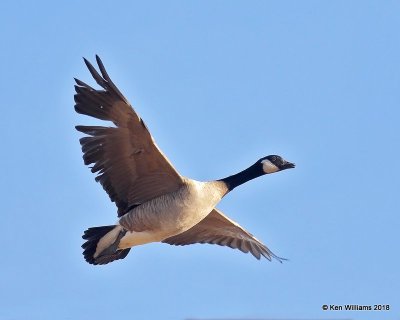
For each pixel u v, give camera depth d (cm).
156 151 1712
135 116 1659
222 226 2016
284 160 2016
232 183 1939
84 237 1795
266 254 2036
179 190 1775
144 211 1775
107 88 1648
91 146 1738
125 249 1836
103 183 1780
